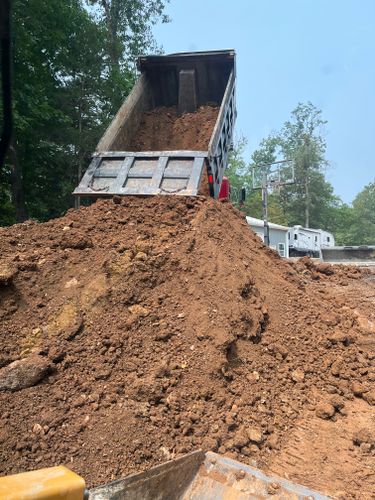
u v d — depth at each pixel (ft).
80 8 47.03
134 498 6.98
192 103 27.63
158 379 10.84
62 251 14.47
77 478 5.58
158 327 12.34
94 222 16.71
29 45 37.73
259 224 78.54
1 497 4.99
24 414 9.49
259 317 13.74
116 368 11.18
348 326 15.25
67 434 9.14
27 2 37.88
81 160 42.57
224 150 24.44
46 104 37.68
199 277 13.89
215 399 10.78
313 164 168.76
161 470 7.43
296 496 7.16
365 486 8.68
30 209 42.65
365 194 231.09
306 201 168.76
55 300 12.64
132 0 64.49
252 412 10.80
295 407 11.39
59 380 10.59
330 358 13.41
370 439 10.11
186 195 18.16
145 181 19.15
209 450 9.14
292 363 12.87
